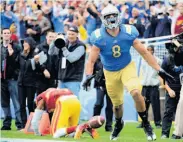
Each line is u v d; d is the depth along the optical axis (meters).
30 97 40.62
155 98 43.47
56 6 57.69
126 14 54.00
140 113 29.47
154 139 29.59
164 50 46.47
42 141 29.34
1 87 41.22
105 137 33.53
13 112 50.56
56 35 39.59
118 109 30.52
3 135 35.00
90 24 54.59
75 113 33.88
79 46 38.09
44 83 40.28
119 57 28.62
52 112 35.22
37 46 39.97
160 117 43.81
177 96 34.31
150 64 28.84
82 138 31.86
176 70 34.00
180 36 33.75
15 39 51.12
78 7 56.28
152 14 50.88
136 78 28.89
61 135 32.88
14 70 41.09
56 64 39.66
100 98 40.72
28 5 60.47
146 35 51.03
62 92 34.19
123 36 28.22
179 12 46.78
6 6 57.88
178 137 32.44
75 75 38.44
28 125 36.84
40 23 53.25
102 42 28.30
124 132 40.09
